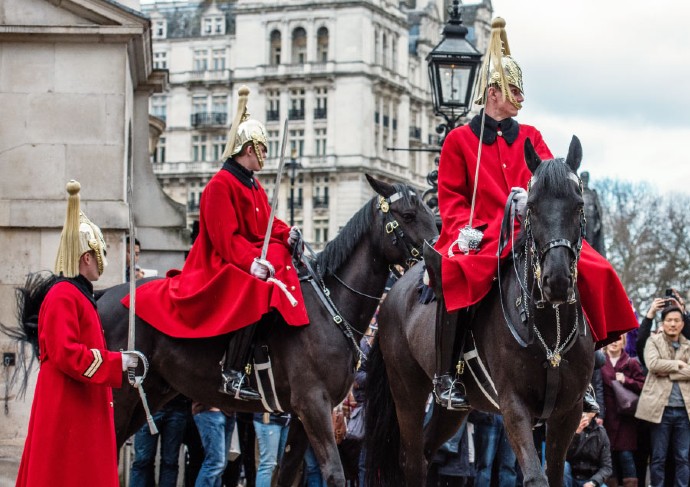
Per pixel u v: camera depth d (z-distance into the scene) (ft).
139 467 40.75
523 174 30.68
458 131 31.42
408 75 286.87
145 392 33.68
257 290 32.09
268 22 270.26
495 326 28.17
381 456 35.47
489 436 42.73
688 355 45.78
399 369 33.68
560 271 24.98
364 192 263.90
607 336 29.04
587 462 43.47
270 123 268.21
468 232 29.37
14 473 46.62
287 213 264.11
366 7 263.49
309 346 32.48
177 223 64.90
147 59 57.67
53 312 27.55
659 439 45.55
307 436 33.60
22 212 48.91
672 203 236.02
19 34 49.37
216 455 39.06
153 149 80.43
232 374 32.45
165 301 33.06
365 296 33.88
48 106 49.78
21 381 47.32
